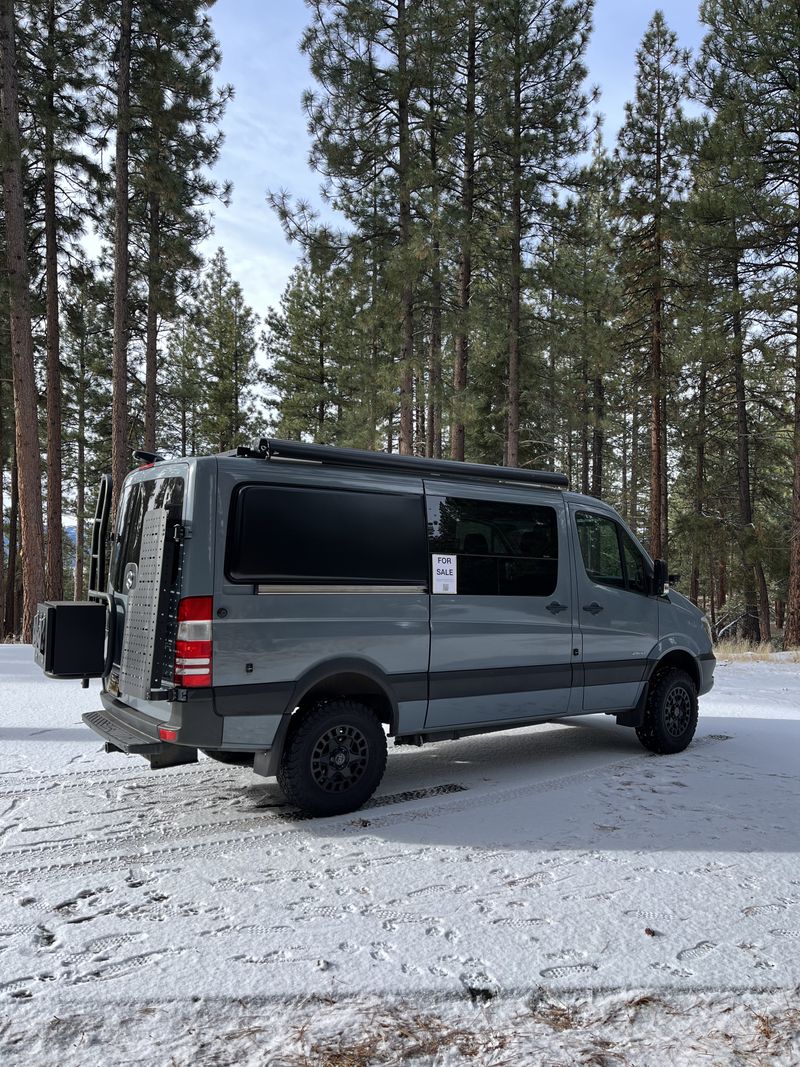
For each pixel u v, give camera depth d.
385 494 5.38
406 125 17.42
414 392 17.91
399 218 17.97
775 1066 2.40
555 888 3.76
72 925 3.33
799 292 18.86
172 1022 2.60
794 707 9.28
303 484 5.01
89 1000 2.72
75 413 36.53
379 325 18.36
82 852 4.23
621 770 6.12
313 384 35.78
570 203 19.78
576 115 18.80
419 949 3.12
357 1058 2.42
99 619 5.72
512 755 6.67
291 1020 2.62
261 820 4.81
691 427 24.66
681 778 5.86
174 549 4.65
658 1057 2.44
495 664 5.80
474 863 4.09
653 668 6.75
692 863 4.09
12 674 10.34
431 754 6.71
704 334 19.56
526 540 6.10
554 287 19.31
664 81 23.44
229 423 38.38
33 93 17.53
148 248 22.36
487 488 5.96
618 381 28.25
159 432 40.69
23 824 4.68
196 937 3.22
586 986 2.84
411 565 5.41
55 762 6.04
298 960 3.02
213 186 21.28
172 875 3.91
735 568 23.95
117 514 5.74
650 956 3.07
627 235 23.53
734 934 3.27
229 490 4.72
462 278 19.72
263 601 4.71
